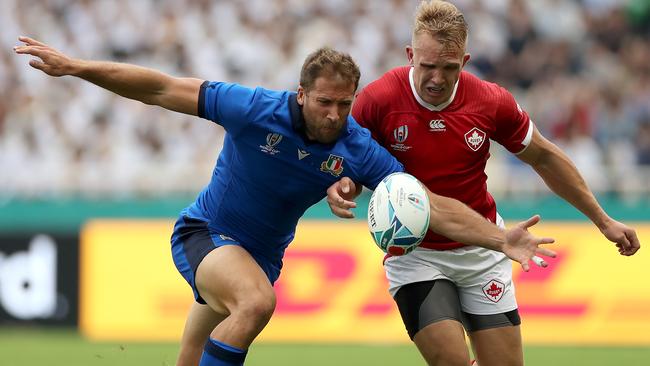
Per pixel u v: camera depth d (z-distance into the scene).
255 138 19.17
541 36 51.31
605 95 48.41
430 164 20.48
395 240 18.94
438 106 20.23
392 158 19.89
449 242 20.89
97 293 39.31
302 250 38.31
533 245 18.77
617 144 46.97
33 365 32.75
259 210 20.05
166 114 46.88
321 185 19.62
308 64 18.39
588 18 52.06
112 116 47.66
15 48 18.33
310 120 18.59
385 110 20.41
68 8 53.06
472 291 21.19
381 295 37.97
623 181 40.75
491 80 49.84
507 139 20.83
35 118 48.28
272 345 37.53
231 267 19.22
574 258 37.78
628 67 50.53
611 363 33.22
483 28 50.50
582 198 21.16
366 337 37.91
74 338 38.84
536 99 48.50
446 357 20.09
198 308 21.05
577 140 46.94
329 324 38.03
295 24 51.31
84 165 45.53
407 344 37.50
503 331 21.16
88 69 18.61
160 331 38.84
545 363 33.25
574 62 50.28
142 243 39.31
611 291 37.56
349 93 18.33
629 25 52.03
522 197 39.56
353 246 38.16
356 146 19.38
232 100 19.03
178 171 42.84
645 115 48.12
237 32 51.09
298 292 38.25
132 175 43.34
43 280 39.59
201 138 46.59
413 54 19.62
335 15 51.41
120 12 52.44
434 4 19.17
